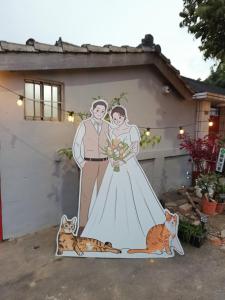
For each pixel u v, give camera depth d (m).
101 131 3.34
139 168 3.42
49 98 3.88
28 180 3.75
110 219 3.31
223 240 3.76
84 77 4.16
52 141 3.95
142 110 5.23
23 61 3.08
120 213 3.33
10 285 2.68
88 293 2.58
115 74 4.62
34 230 3.91
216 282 2.79
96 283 2.74
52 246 3.50
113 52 4.05
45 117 3.87
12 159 3.53
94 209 3.30
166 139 5.95
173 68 5.13
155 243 3.31
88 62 3.79
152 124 5.52
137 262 3.16
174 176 6.34
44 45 3.24
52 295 2.54
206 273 2.96
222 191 5.05
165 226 3.37
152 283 2.76
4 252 3.31
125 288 2.67
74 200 4.38
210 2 6.42
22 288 2.63
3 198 3.52
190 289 2.67
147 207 3.37
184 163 6.59
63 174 4.18
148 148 5.47
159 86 5.54
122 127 3.39
